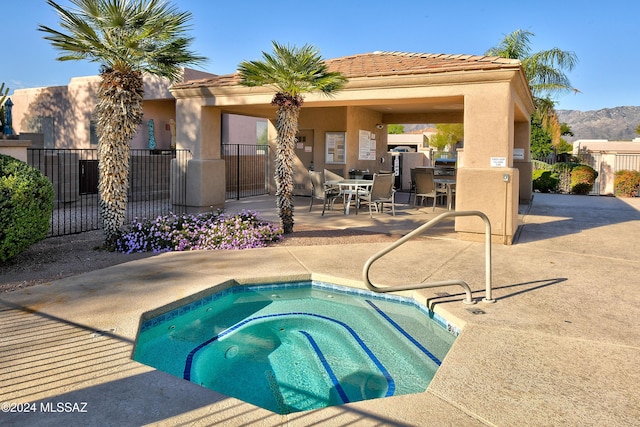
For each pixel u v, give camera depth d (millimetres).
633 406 2910
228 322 4992
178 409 2848
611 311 4625
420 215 11492
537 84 20188
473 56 9734
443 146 37938
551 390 3109
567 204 14359
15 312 4496
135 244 7297
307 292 5926
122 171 7500
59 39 6809
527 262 6672
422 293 5203
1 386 3096
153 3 7062
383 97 8953
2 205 5766
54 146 18344
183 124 11492
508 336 3998
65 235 8609
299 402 3367
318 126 14906
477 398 3008
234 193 17391
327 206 13133
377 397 3430
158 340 4523
